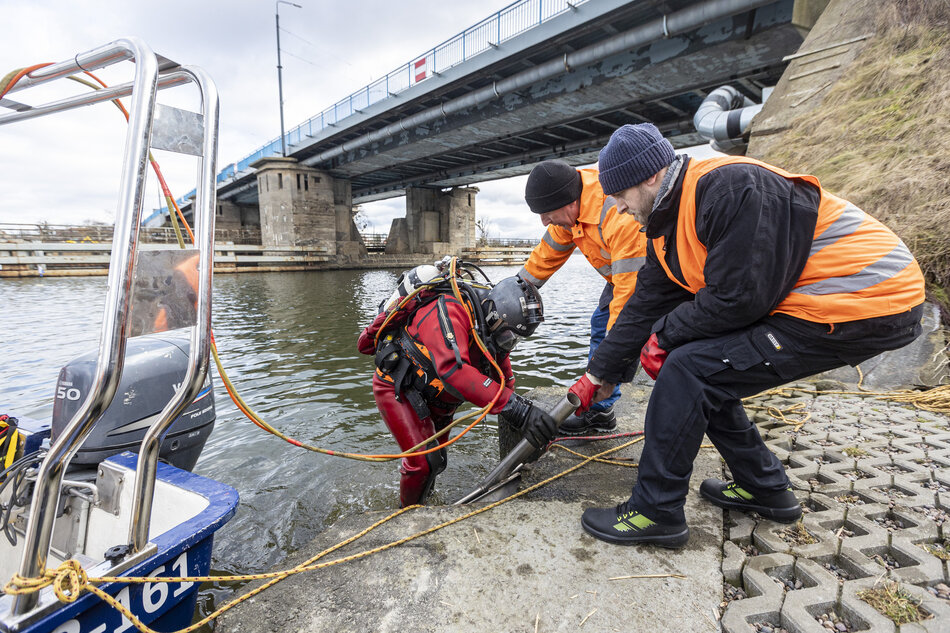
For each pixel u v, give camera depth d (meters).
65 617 1.05
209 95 1.15
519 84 14.84
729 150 10.55
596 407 2.51
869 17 6.11
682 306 1.44
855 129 5.08
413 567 1.46
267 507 2.85
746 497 1.65
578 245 2.30
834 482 1.80
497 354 2.20
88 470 1.94
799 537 1.50
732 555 1.44
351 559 1.50
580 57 12.98
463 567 1.45
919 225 3.54
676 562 1.44
